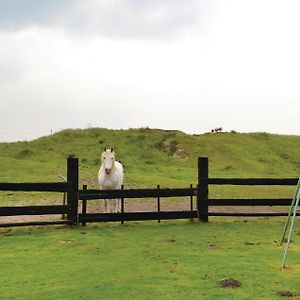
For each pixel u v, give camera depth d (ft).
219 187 81.20
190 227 45.03
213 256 32.89
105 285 26.22
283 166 116.06
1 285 26.40
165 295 24.40
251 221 49.37
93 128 143.54
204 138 134.82
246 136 141.38
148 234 41.27
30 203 60.75
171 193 47.78
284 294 24.59
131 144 128.98
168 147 127.75
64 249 35.24
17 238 39.40
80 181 81.20
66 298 24.07
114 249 35.19
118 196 46.50
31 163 96.12
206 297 24.06
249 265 30.48
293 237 40.37
